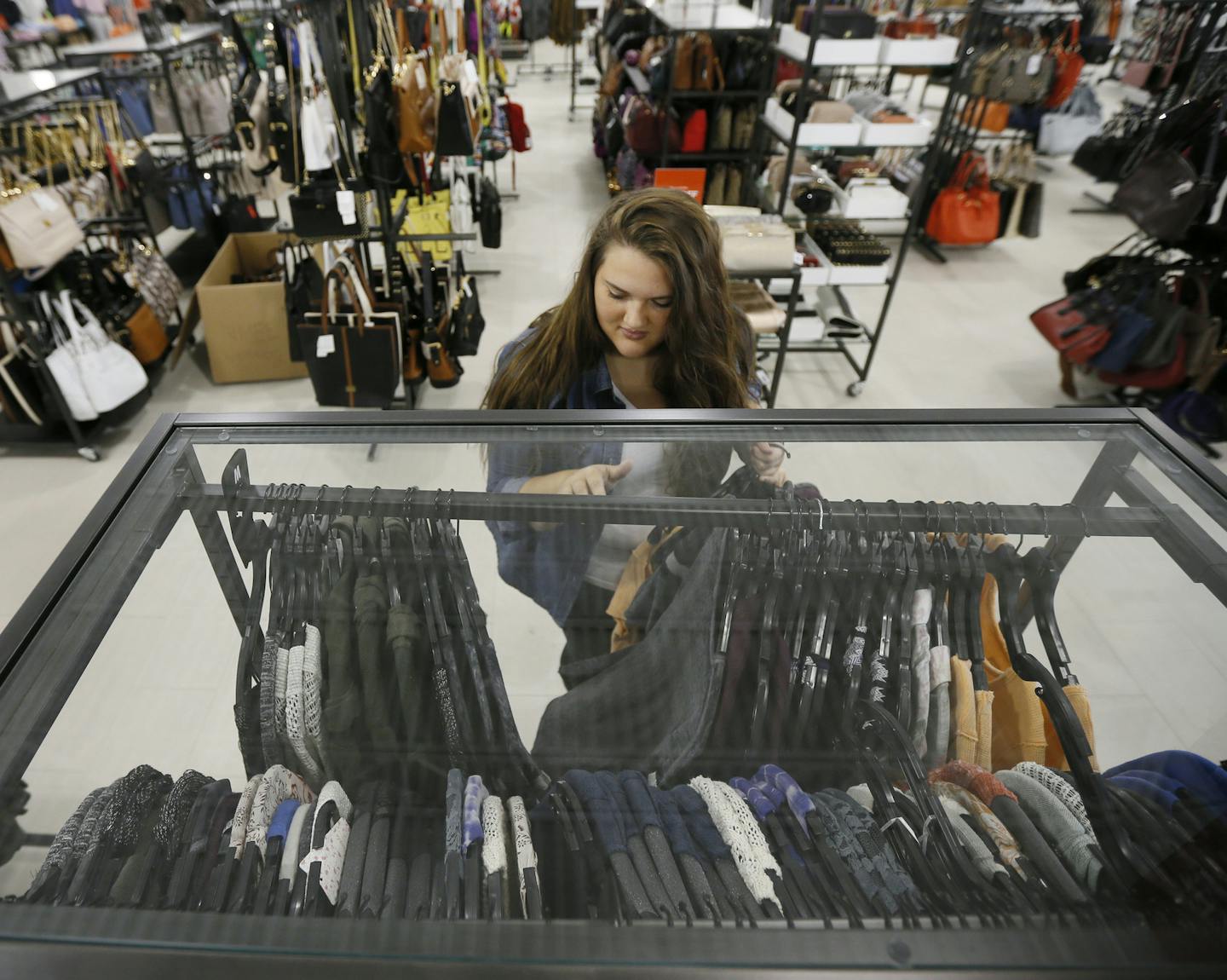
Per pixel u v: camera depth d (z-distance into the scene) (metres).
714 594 0.85
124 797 0.62
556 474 0.90
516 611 0.86
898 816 0.68
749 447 0.93
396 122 3.23
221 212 4.73
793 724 0.79
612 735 0.77
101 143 3.79
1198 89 3.36
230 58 4.79
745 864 0.61
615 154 5.70
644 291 1.08
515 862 0.62
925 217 5.27
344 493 0.88
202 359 4.08
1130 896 0.59
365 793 0.70
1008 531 0.86
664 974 0.51
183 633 0.75
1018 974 0.52
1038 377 4.14
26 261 2.87
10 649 0.70
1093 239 5.97
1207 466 0.91
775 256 3.07
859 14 3.37
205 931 0.53
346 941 0.53
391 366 3.24
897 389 4.02
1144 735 0.77
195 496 0.86
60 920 0.53
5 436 3.24
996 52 5.04
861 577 0.85
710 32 4.26
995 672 0.83
